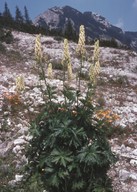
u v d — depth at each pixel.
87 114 8.21
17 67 24.34
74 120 8.14
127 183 9.37
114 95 19.81
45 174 7.91
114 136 12.77
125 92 21.67
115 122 14.10
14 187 8.46
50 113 8.45
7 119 12.93
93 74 8.39
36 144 8.30
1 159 9.95
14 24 46.03
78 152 7.81
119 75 26.80
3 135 11.62
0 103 14.28
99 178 7.82
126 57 34.44
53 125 7.95
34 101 14.88
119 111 16.17
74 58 30.59
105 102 17.45
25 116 13.43
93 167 7.89
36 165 8.28
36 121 8.43
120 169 10.03
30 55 30.67
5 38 33.78
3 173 9.12
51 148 8.03
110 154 7.94
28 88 16.83
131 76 27.36
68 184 7.84
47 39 36.97
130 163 10.60
